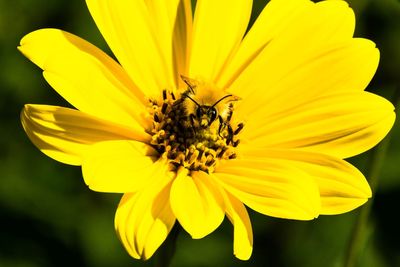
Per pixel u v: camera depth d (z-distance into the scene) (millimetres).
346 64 295
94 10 286
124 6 291
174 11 297
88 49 284
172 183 283
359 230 302
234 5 302
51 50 278
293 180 279
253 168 286
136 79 292
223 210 274
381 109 289
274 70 299
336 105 292
